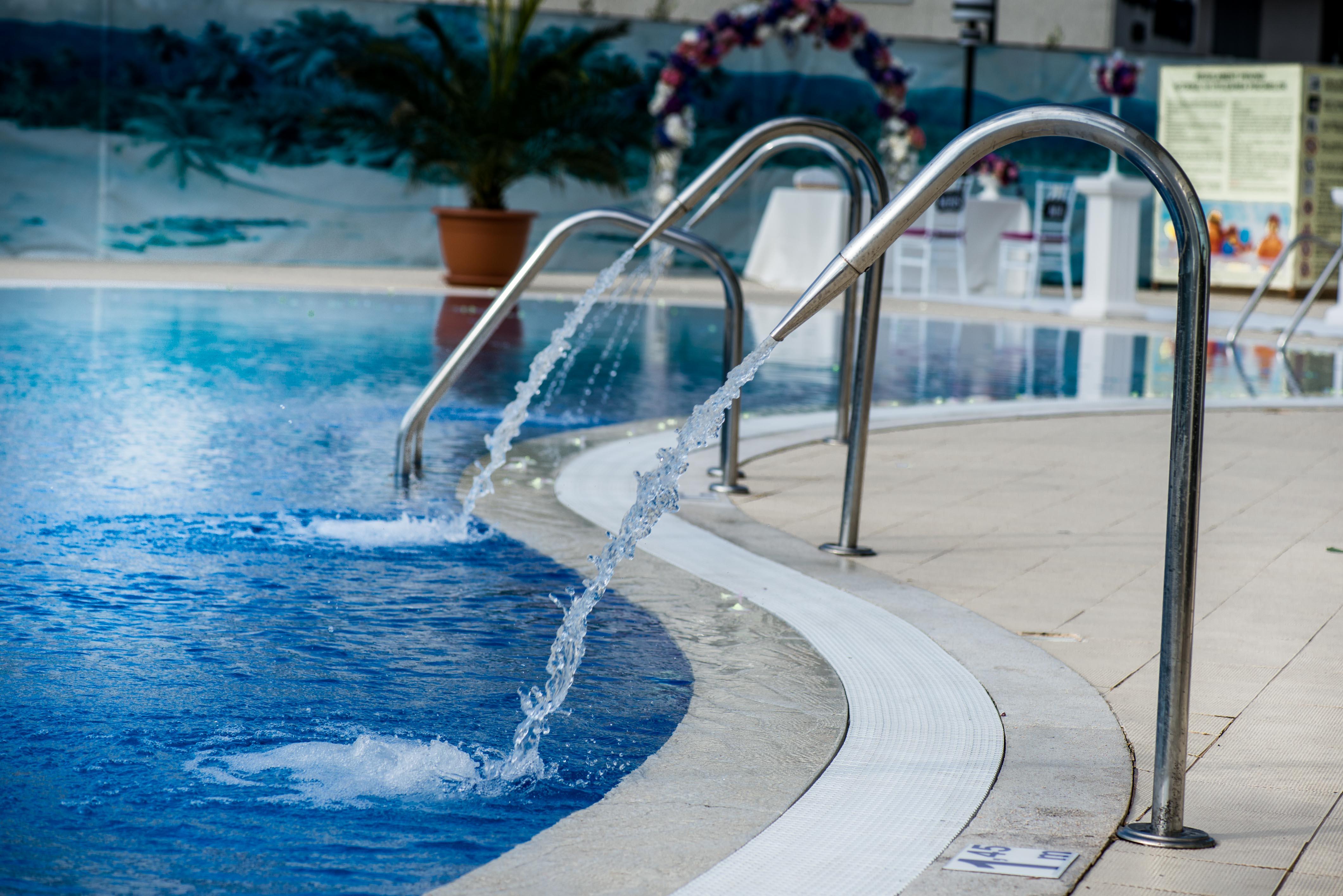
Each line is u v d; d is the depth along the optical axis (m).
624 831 1.91
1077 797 2.04
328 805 2.00
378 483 4.39
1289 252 10.06
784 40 14.16
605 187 15.76
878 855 1.83
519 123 13.26
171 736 2.25
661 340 9.66
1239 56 19.59
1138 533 3.98
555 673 2.52
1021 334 11.12
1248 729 2.38
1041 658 2.76
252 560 3.39
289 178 14.82
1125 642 2.90
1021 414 6.38
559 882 1.74
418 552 3.54
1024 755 2.22
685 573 3.40
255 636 2.79
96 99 14.08
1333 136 15.05
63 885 1.73
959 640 2.88
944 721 2.38
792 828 1.92
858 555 3.63
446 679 2.57
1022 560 3.62
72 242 14.23
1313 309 13.77
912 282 15.70
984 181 16.06
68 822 1.91
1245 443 5.68
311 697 2.45
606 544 3.68
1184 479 1.84
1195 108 15.66
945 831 1.91
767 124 3.95
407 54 13.29
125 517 3.79
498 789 2.07
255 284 12.23
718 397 2.29
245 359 7.51
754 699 2.50
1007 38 18.12
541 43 15.38
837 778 2.12
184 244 14.56
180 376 6.73
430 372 7.35
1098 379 8.17
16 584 3.11
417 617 2.97
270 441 5.08
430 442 5.24
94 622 2.85
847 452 4.79
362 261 15.22
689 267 16.12
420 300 11.80
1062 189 14.52
